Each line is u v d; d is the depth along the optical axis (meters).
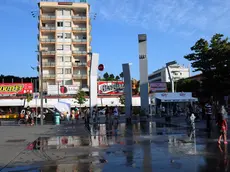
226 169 7.63
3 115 47.59
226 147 11.50
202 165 8.15
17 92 64.31
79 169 7.90
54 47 74.56
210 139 14.20
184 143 12.86
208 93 42.94
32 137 16.94
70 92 65.94
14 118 47.34
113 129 21.70
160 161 8.83
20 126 27.92
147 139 14.68
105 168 7.98
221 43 39.44
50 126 27.36
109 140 14.60
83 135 17.56
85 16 76.12
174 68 140.62
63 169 7.93
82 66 74.00
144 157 9.55
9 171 7.87
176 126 23.06
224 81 39.44
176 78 138.25
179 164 8.34
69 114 37.50
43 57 74.31
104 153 10.48
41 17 73.75
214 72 39.75
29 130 22.39
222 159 8.98
